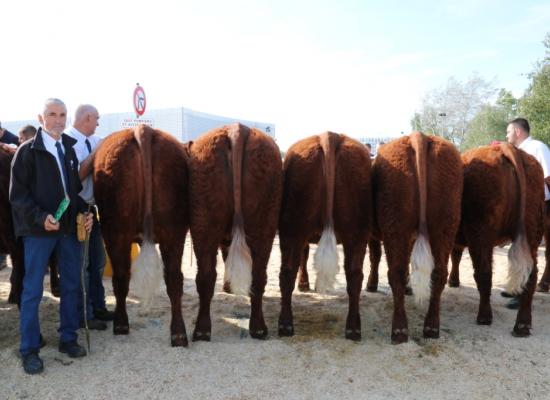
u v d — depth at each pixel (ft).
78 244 12.29
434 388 10.68
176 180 12.37
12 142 21.84
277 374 11.17
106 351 12.34
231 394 10.31
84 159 13.67
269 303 17.26
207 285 12.67
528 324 13.73
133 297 17.44
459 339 13.44
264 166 12.39
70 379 10.93
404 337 12.91
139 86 27.94
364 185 12.92
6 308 16.57
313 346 12.67
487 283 14.39
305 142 13.50
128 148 12.00
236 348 12.42
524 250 13.51
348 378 11.05
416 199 12.57
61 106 11.75
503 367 11.75
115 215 12.10
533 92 62.64
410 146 12.84
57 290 17.87
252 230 12.56
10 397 10.19
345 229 12.93
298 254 13.38
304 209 12.94
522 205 13.48
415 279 12.34
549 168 17.57
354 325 13.16
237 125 12.73
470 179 14.07
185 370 11.27
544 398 10.38
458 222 13.04
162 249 12.53
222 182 12.29
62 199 11.56
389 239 12.97
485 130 110.73
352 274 13.12
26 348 11.30
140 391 10.41
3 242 13.69
